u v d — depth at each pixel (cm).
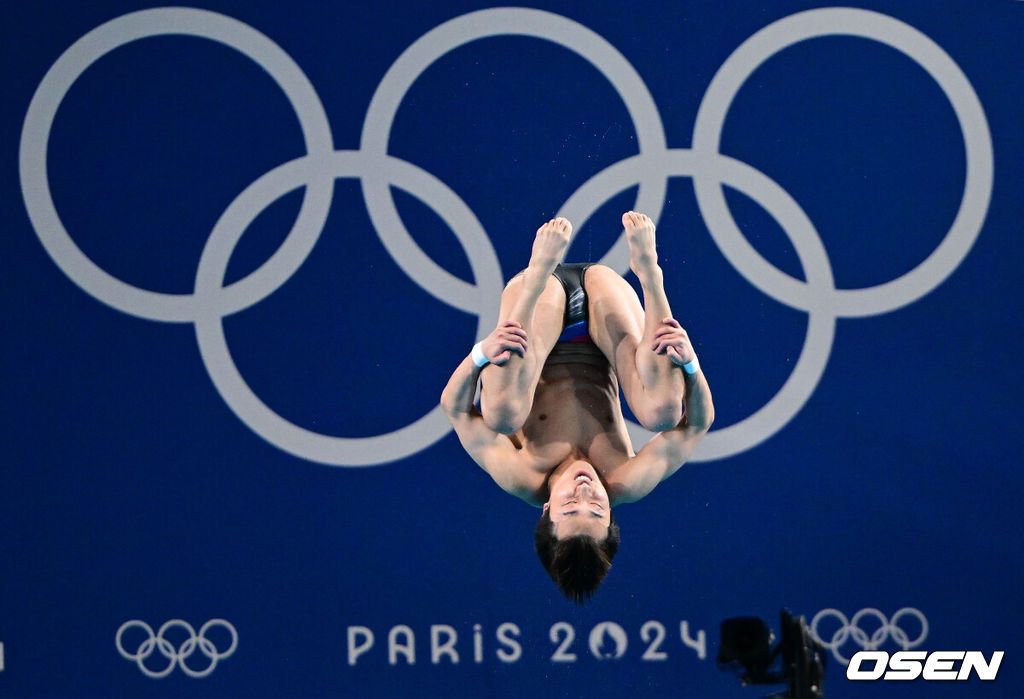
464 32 2441
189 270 2406
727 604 2392
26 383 2375
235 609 2373
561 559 1409
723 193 2442
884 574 2405
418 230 2434
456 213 2436
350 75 2431
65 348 2386
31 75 2398
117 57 2405
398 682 2375
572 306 1619
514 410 1452
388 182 2430
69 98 2400
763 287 2441
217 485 2389
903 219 2444
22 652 2348
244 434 2398
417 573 2395
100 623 2361
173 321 2403
